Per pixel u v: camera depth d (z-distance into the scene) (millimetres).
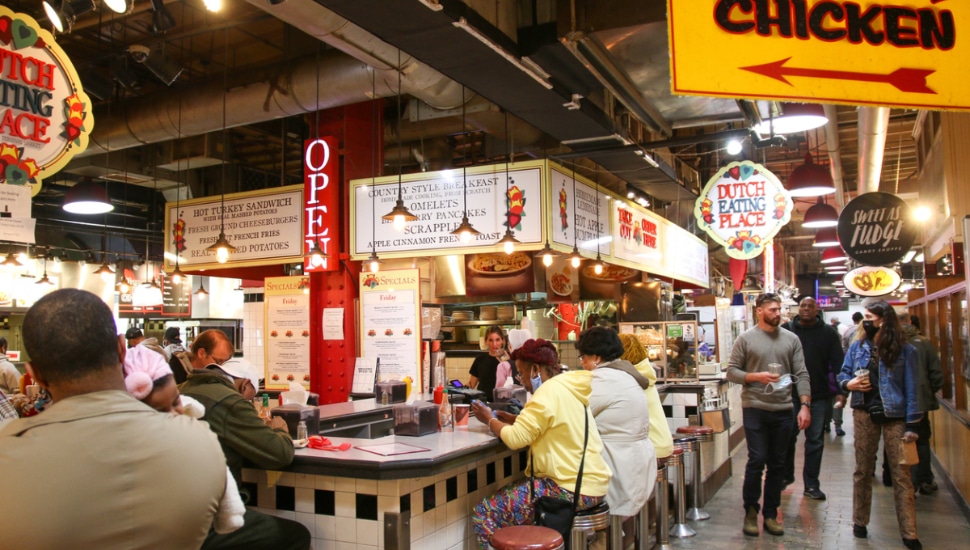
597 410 4043
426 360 6992
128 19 7457
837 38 3217
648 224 9664
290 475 3383
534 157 9773
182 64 9148
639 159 8562
